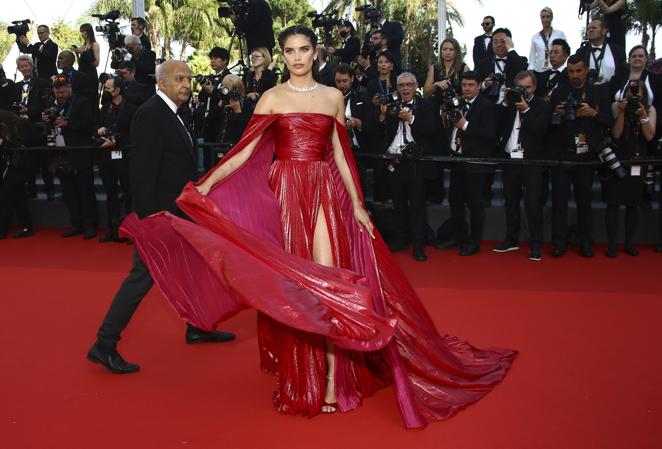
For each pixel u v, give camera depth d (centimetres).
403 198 706
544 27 838
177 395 368
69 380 389
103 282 608
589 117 642
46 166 896
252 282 309
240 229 331
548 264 648
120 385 382
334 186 360
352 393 351
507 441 310
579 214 680
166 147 416
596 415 333
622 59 751
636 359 401
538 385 370
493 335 450
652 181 679
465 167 681
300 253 351
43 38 1039
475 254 695
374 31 842
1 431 329
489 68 810
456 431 321
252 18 864
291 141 354
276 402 350
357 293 314
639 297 522
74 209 846
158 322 488
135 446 312
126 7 2505
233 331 469
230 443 314
